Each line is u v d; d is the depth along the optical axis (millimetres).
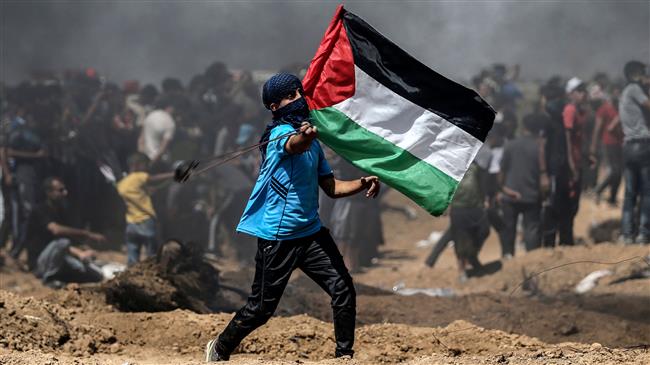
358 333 20406
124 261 39406
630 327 24641
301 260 15898
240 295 26000
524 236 39094
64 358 17375
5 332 18297
